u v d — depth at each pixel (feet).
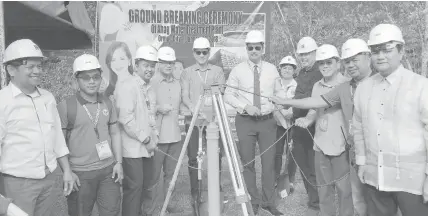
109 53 25.90
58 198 17.25
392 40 9.47
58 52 26.27
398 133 9.65
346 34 28.25
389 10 28.19
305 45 16.16
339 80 14.08
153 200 15.84
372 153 10.23
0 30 22.18
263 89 16.42
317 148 13.91
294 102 13.51
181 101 18.17
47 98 10.55
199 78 18.60
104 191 12.14
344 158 13.30
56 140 10.94
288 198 18.67
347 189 13.35
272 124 16.44
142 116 13.71
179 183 21.13
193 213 15.81
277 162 18.44
